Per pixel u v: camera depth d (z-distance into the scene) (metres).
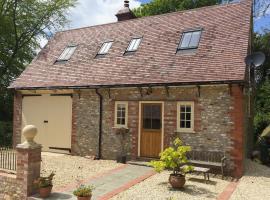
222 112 11.93
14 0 24.44
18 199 9.27
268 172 12.59
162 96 13.27
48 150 16.36
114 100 14.50
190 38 14.54
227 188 9.99
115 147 14.37
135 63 14.88
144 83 13.33
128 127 14.05
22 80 17.77
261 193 9.55
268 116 21.47
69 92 15.91
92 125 15.07
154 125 13.52
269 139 16.95
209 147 12.11
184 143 12.65
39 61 18.94
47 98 16.64
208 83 11.91
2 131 21.28
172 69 13.45
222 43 13.39
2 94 25.16
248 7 14.52
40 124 16.75
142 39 16.06
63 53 18.53
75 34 19.70
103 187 9.89
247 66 12.93
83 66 16.59
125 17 19.45
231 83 11.49
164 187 9.89
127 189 9.68
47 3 25.53
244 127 13.03
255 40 25.12
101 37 18.00
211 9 15.58
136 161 13.48
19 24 25.44
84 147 15.23
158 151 13.32
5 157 11.12
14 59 25.28
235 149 11.59
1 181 9.75
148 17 17.45
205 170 10.57
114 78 14.62
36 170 9.41
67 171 11.99
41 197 8.98
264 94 23.09
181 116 12.91
